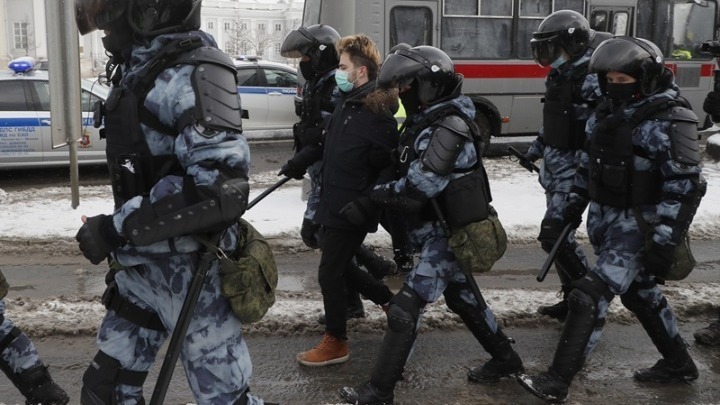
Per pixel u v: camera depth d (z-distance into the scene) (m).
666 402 3.71
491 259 3.36
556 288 5.53
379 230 6.95
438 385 3.87
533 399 3.73
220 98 2.29
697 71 13.38
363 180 3.75
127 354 2.60
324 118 4.31
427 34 11.27
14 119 9.57
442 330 4.66
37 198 8.30
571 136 4.44
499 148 12.58
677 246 3.35
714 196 8.61
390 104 3.72
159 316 2.57
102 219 2.31
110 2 2.31
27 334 4.39
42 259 6.12
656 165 3.39
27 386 3.14
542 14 11.95
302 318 4.70
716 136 11.57
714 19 13.35
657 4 12.83
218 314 2.49
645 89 3.35
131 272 2.53
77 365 4.03
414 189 3.25
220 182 2.26
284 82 13.80
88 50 37.28
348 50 3.82
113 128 2.37
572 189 3.89
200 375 2.49
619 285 3.49
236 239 2.56
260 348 4.31
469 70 11.60
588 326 3.51
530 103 12.09
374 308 4.94
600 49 3.42
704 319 4.93
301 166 4.34
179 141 2.28
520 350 4.40
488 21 11.62
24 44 45.16
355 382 3.90
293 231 6.86
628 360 4.25
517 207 7.97
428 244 3.48
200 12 2.45
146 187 2.38
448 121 3.26
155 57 2.32
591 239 3.71
